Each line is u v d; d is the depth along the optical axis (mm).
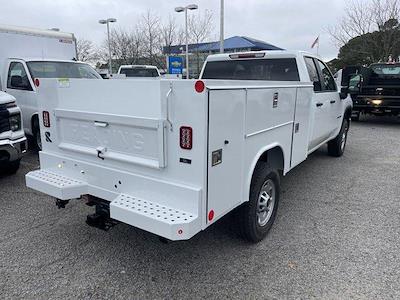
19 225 4016
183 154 2572
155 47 34594
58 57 9672
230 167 2830
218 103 2535
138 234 3805
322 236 3791
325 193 5184
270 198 3775
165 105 2568
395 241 3678
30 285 2908
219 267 3189
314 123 5098
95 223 3229
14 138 5215
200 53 31797
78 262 3256
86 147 3273
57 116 3441
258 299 2752
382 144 9031
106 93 3002
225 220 3846
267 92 3293
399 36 25484
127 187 2973
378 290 2850
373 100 12539
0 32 8172
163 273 3096
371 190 5332
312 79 5195
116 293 2818
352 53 29000
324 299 2744
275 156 3951
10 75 7855
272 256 3379
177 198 2650
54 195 3273
